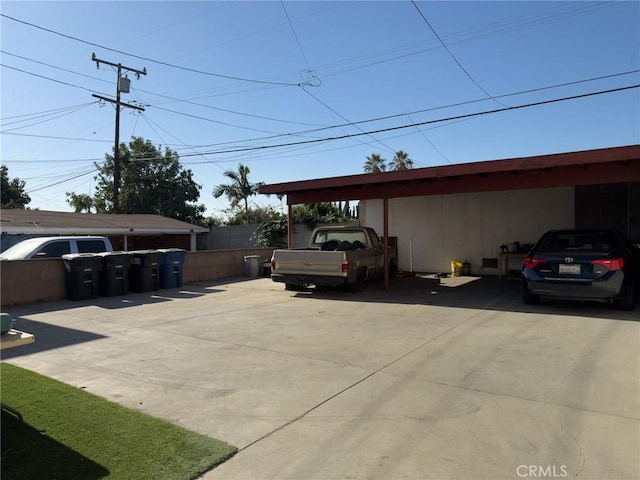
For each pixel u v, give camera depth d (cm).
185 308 988
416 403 433
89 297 1111
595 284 831
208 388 482
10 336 338
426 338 687
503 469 315
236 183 3253
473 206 1595
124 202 3325
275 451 345
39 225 1941
